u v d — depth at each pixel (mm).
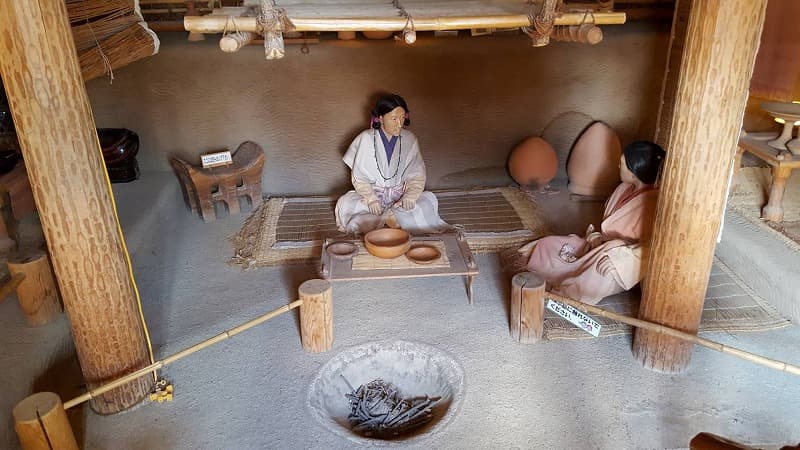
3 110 3848
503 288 3840
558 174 5453
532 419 2766
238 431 2721
